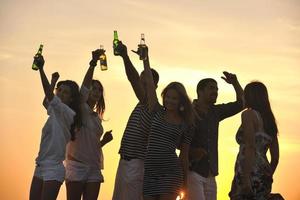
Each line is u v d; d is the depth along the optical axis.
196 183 6.42
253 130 5.70
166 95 5.90
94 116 6.97
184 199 6.03
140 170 6.12
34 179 6.11
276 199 5.79
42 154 6.08
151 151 5.79
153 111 5.95
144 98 6.13
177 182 5.82
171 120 5.89
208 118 6.57
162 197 5.74
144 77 6.25
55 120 6.11
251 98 5.86
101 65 6.96
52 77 6.39
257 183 5.68
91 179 6.95
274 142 5.91
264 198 5.73
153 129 5.83
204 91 6.59
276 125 5.89
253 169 5.68
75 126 6.66
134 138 6.12
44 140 6.11
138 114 6.14
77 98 6.65
